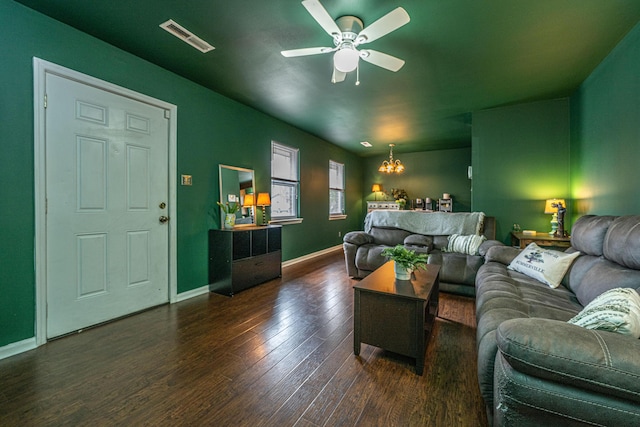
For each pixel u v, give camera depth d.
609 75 2.49
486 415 1.39
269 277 3.76
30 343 1.98
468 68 2.75
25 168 1.96
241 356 1.92
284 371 1.76
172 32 2.20
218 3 1.87
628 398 0.81
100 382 1.63
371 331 1.90
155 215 2.79
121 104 2.50
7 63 1.87
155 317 2.56
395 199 7.31
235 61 2.64
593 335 0.91
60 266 2.14
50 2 1.88
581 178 3.15
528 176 3.72
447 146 6.55
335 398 1.52
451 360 1.90
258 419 1.37
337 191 6.79
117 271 2.50
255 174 4.07
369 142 6.15
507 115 3.83
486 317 1.54
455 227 3.67
